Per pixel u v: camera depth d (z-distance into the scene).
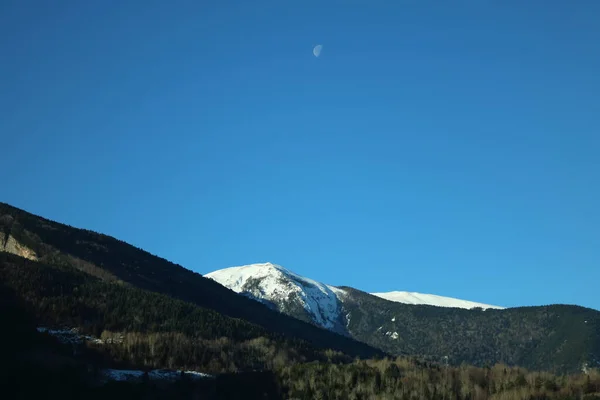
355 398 187.88
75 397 161.00
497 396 189.75
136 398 168.88
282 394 191.12
